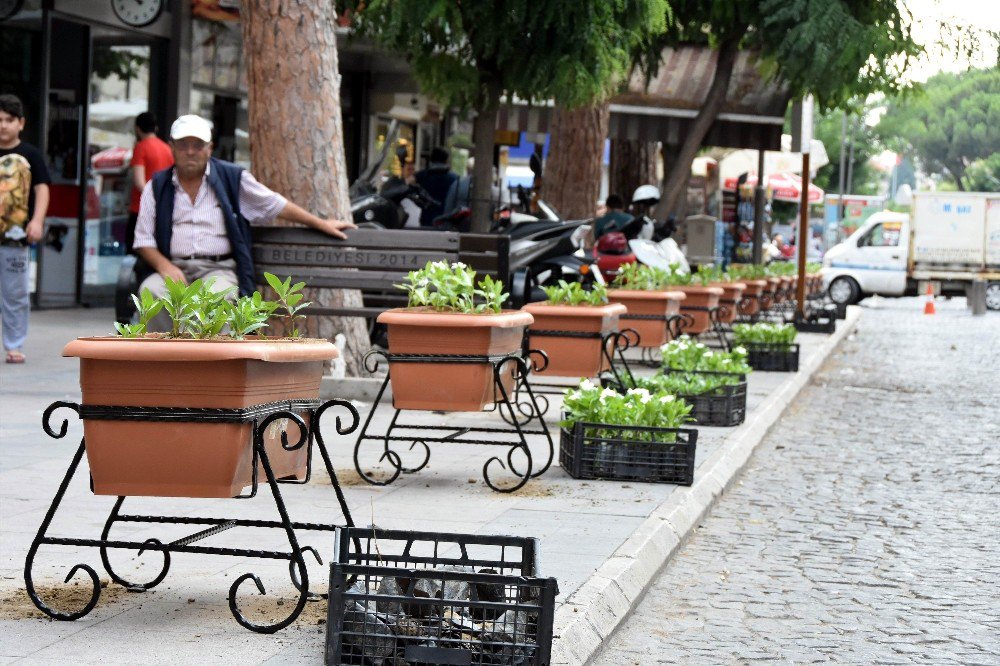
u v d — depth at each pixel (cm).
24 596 504
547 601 413
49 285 2006
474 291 793
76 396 1102
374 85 2777
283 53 1207
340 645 421
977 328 3011
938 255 4184
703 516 778
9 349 1310
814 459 1038
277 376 488
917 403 1462
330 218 1219
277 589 526
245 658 436
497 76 1527
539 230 1576
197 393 458
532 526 669
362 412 1095
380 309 1107
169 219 965
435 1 1402
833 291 4284
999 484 935
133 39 2125
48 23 1952
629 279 1478
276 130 1212
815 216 7775
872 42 1941
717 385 1122
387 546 610
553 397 1241
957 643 541
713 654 516
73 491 719
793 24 2014
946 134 10175
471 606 414
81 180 2039
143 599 506
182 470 461
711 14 2072
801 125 2286
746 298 2242
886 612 586
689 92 2355
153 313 491
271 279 540
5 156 1285
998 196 4144
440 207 1655
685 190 2378
